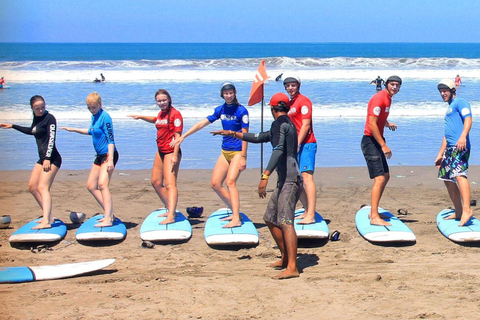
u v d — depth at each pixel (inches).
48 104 837.8
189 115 763.4
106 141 277.3
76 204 351.6
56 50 4033.0
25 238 262.1
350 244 267.7
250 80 1243.8
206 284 211.5
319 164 489.4
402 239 261.3
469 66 1694.1
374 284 209.6
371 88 1101.1
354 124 708.7
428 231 288.4
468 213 273.6
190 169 466.3
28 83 1156.5
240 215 296.0
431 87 1133.7
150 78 1272.1
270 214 223.3
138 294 200.2
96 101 271.7
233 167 277.7
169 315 180.4
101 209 339.6
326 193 383.9
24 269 223.6
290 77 272.8
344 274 222.4
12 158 510.3
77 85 1120.2
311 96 968.9
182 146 573.6
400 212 321.7
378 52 3868.1
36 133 272.2
